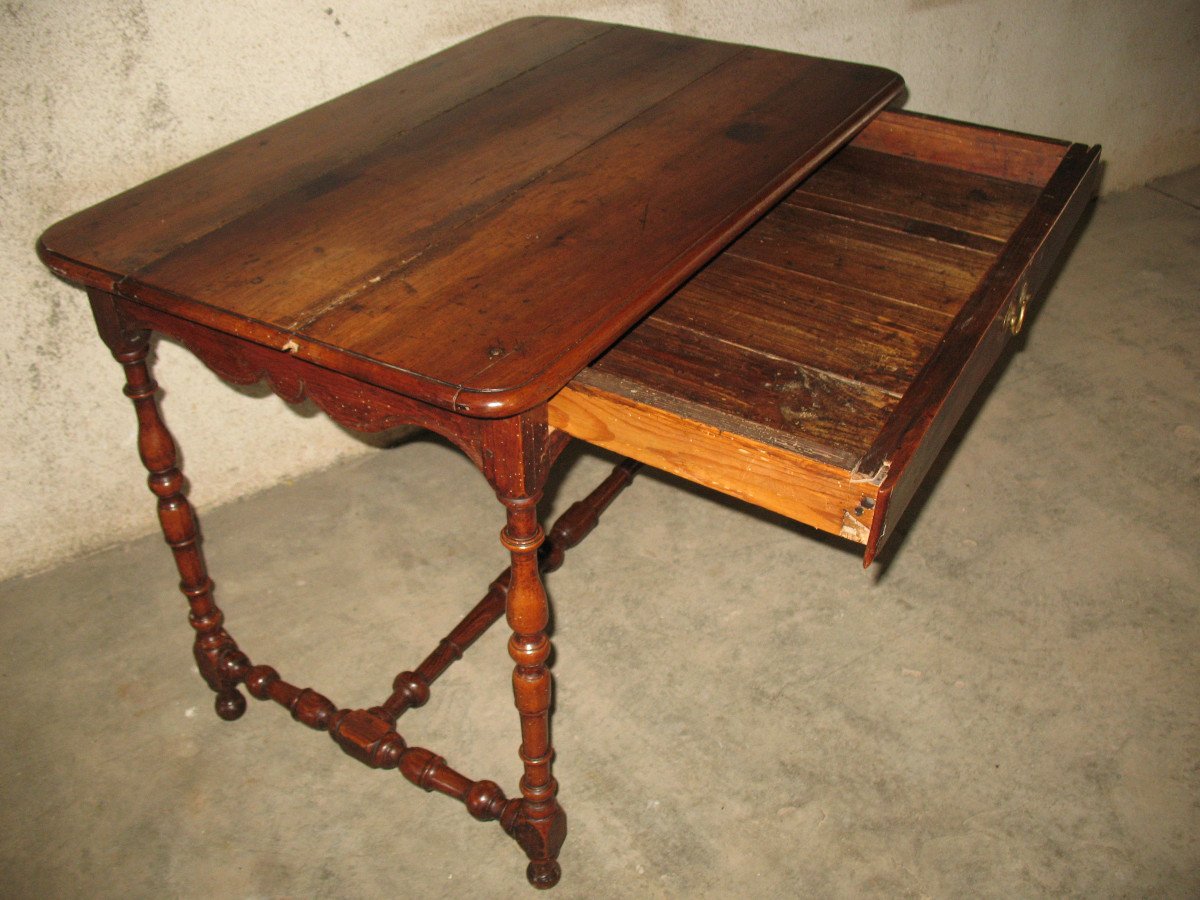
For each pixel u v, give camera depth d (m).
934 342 1.33
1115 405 2.44
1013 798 1.62
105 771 1.67
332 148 1.48
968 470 2.25
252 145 1.49
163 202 1.35
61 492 1.93
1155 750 1.69
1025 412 2.42
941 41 2.71
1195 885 1.50
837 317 1.38
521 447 1.10
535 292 1.16
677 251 1.22
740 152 1.44
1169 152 3.44
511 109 1.58
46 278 1.71
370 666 1.84
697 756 1.69
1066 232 1.49
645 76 1.68
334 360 1.07
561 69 1.71
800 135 1.49
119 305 1.31
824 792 1.64
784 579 2.01
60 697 1.78
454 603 1.96
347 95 1.64
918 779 1.65
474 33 2.01
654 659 1.85
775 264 1.49
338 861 1.55
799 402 1.22
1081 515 2.15
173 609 1.93
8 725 1.73
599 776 1.66
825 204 1.62
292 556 2.04
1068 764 1.67
